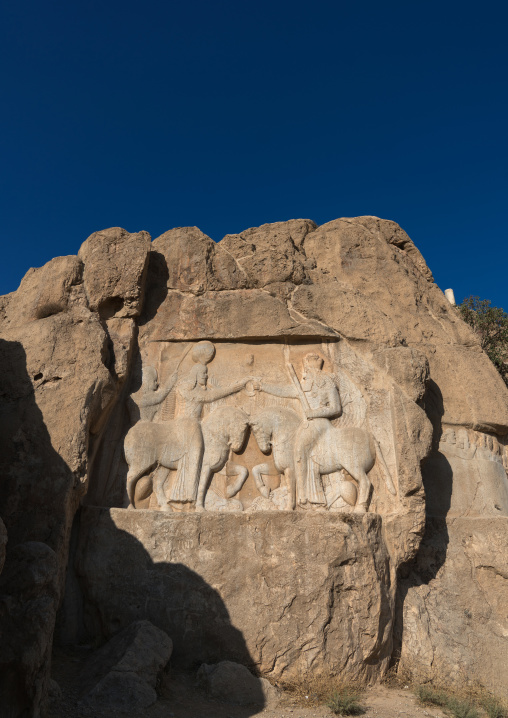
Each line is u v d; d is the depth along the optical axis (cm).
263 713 657
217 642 746
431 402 1015
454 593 887
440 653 828
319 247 1089
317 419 905
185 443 885
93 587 778
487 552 910
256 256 998
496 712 725
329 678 731
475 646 843
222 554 782
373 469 885
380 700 730
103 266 920
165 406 922
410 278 1081
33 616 537
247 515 800
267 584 766
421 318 1057
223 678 689
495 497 980
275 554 779
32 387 809
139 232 951
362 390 927
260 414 914
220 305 958
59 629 766
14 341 848
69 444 767
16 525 724
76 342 844
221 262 991
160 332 954
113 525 801
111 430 896
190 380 930
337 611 761
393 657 821
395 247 1130
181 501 860
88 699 606
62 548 730
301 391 927
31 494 740
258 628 747
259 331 947
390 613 803
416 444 871
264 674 736
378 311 966
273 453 898
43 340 838
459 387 1025
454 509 961
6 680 508
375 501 871
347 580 771
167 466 878
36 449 766
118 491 870
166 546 788
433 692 750
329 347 957
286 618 751
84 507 820
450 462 985
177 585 770
